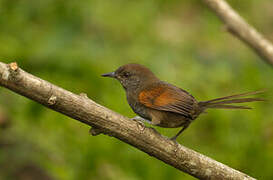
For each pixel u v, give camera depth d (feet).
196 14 54.19
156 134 28.19
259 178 37.78
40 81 24.53
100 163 37.22
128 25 44.45
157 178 36.55
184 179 36.68
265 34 53.11
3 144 38.47
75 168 37.01
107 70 40.37
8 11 42.73
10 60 39.63
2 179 37.45
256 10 53.16
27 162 38.83
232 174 29.27
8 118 39.06
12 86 23.99
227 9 37.86
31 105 38.58
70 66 39.78
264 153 37.99
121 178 36.70
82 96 26.08
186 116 32.17
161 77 40.86
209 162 29.09
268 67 47.29
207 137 39.40
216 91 40.34
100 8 43.70
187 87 40.01
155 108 31.99
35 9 42.60
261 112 40.01
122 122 27.07
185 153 28.68
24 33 42.04
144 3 45.91
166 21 53.21
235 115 39.04
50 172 39.19
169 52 43.57
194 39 51.08
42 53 40.09
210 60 46.91
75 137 38.06
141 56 42.52
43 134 38.65
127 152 37.06
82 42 41.88
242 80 42.60
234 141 38.42
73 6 42.86
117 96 39.42
